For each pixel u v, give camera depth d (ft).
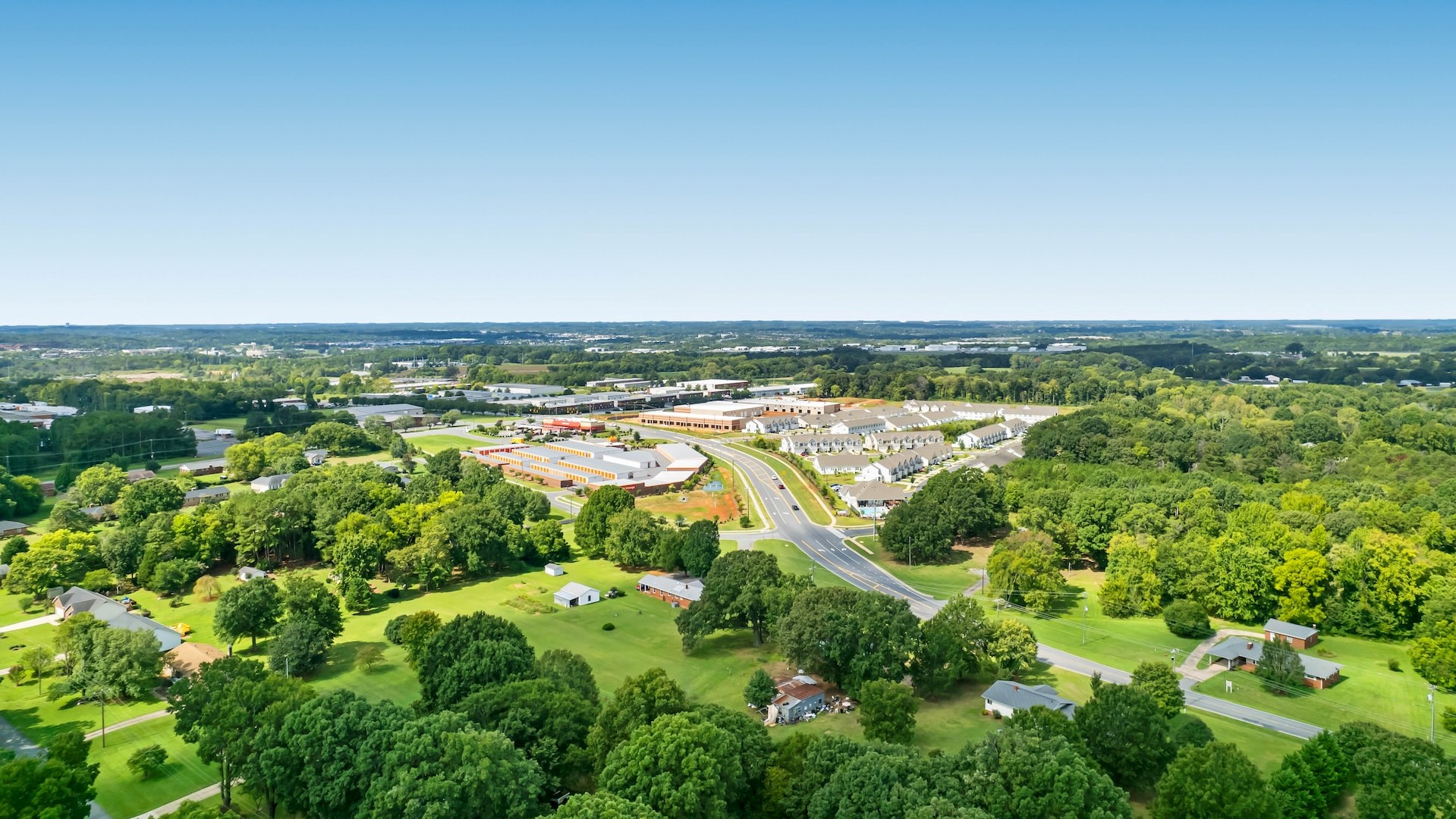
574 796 254.27
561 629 505.25
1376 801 269.23
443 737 274.98
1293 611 485.56
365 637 492.95
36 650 427.74
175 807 310.24
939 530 637.30
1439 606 442.91
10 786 248.73
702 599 476.13
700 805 262.47
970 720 378.32
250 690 318.04
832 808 262.26
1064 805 249.55
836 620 399.65
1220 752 266.98
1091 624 508.94
